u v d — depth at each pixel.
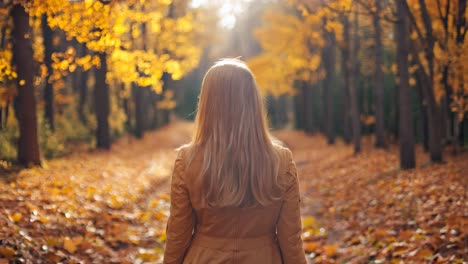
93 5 5.83
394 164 12.40
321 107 33.00
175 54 18.50
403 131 10.82
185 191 2.04
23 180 7.80
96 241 5.70
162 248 6.20
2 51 6.87
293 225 2.08
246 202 1.99
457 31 9.67
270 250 2.09
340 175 13.07
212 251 2.03
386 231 5.93
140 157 17.55
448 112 14.24
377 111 17.84
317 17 9.41
